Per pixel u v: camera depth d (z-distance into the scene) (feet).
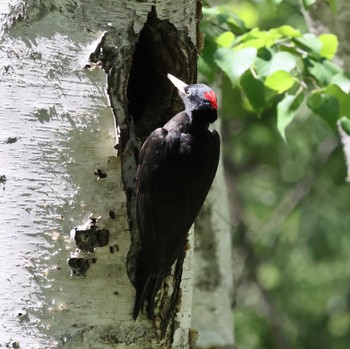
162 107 36.37
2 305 29.78
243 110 67.26
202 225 49.73
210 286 49.83
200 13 37.09
